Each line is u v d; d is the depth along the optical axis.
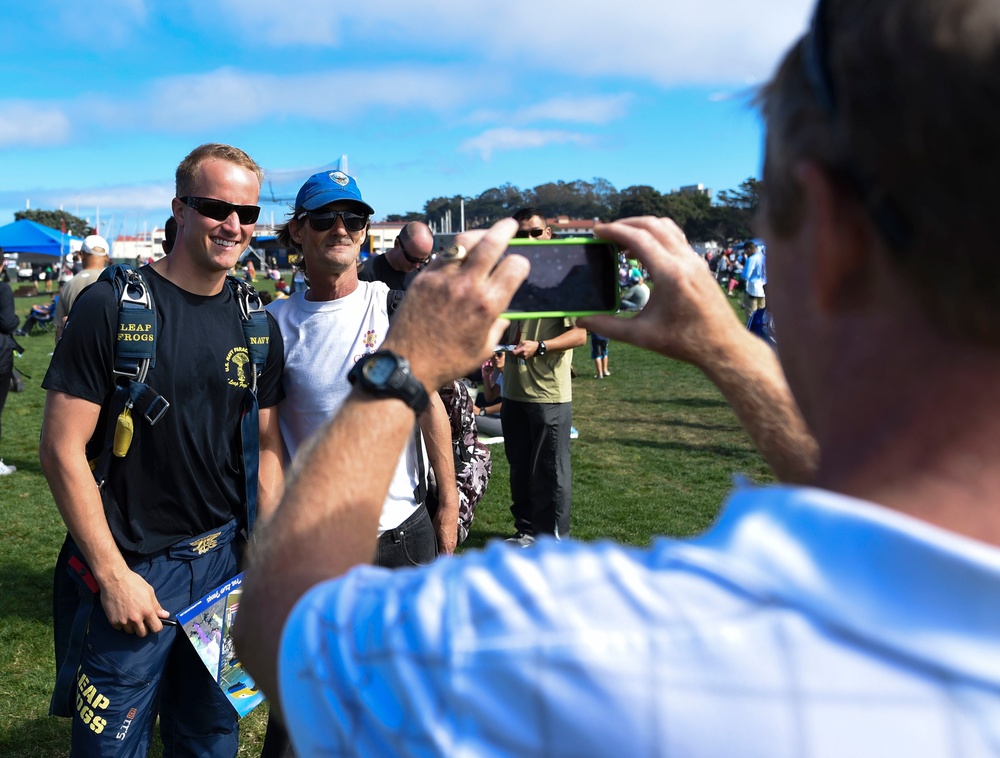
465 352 0.75
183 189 2.41
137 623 2.28
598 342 13.19
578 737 0.47
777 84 0.58
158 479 2.39
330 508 0.71
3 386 6.89
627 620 0.49
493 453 7.95
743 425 0.94
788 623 0.47
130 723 2.34
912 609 0.45
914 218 0.47
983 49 0.45
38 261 35.69
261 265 56.88
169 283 2.41
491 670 0.50
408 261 5.45
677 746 0.46
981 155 0.45
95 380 2.28
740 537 0.51
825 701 0.45
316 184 2.79
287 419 2.86
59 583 2.53
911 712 0.44
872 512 0.47
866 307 0.52
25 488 6.88
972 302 0.46
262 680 0.67
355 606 0.60
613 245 1.04
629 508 6.48
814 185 0.52
